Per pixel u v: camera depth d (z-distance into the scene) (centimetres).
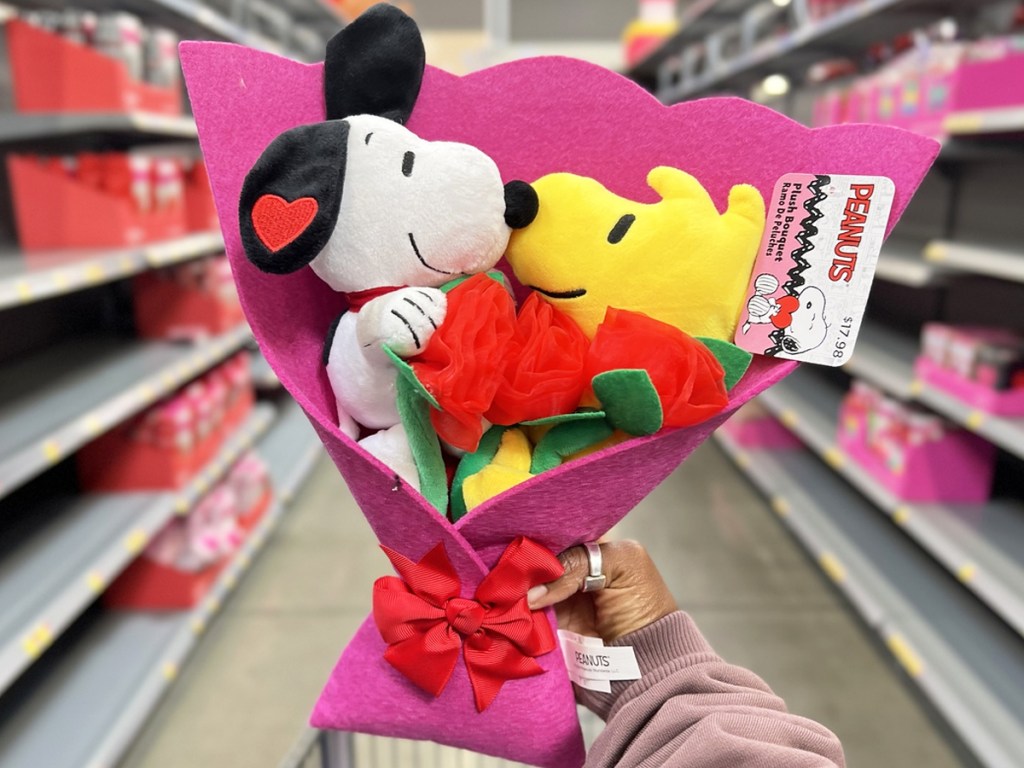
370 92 65
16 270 191
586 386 60
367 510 60
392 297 58
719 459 402
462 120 70
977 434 236
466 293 59
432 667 60
